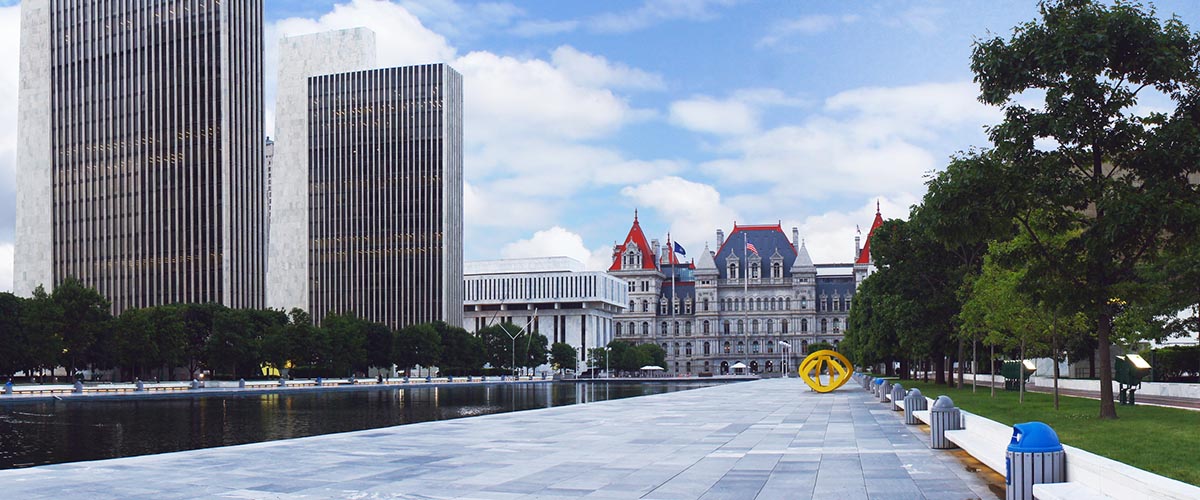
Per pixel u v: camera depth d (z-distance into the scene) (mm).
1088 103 31109
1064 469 16312
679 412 51062
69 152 179250
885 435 33875
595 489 20672
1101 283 32375
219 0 169000
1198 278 45562
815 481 21547
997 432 21094
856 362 135250
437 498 19438
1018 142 32031
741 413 49812
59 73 180625
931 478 21781
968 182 32281
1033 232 35438
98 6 177875
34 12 183125
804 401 65000
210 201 168000
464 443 31469
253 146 176875
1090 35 30203
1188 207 28859
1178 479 18109
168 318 117250
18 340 100812
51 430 50750
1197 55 31359
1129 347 65875
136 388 97062
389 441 32156
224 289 166000
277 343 126312
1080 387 74062
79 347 109375
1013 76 32250
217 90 168625
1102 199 30266
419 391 113500
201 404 76938
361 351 144375
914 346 76562
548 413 50156
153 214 171500
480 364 188500
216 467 24484
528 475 23016
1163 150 30125
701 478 22344
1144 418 33094
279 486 21094
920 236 73688
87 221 177000
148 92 173250
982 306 51750
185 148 169625
